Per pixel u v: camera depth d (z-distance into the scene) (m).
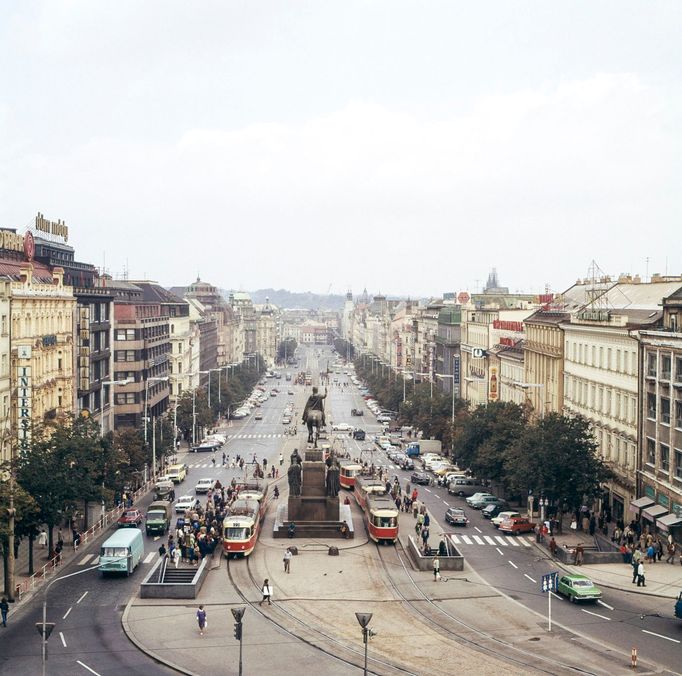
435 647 57.53
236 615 51.12
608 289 128.62
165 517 97.06
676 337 87.19
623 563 81.94
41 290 110.94
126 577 77.00
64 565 81.00
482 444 121.25
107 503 96.44
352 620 64.06
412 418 198.62
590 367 116.12
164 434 152.62
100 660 55.59
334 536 94.00
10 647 58.06
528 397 143.38
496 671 52.66
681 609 61.28
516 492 108.44
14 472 82.00
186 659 55.66
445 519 104.75
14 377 97.94
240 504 93.06
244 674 52.78
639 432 96.00
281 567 80.44
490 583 74.81
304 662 54.97
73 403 127.56
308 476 95.88
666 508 88.56
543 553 86.75
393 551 87.81
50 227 149.12
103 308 152.88
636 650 54.91
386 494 104.81
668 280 128.75
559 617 64.44
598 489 97.06
